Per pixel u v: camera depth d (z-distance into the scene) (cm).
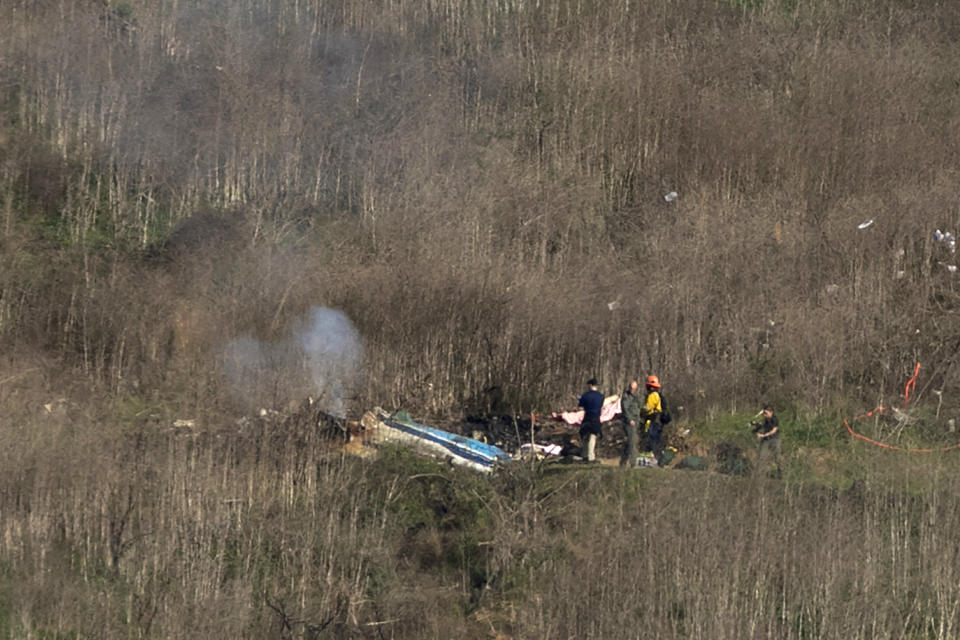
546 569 7588
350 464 8512
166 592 7169
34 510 7512
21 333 10231
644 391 10094
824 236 11462
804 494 8025
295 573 7538
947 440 9375
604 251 11738
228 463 8206
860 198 12031
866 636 6962
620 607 7125
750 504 7725
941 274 11119
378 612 7344
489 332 10288
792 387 9925
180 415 9269
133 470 8012
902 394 9944
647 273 11056
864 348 10288
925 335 10412
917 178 12338
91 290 10650
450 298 10319
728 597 7069
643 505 7881
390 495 8162
